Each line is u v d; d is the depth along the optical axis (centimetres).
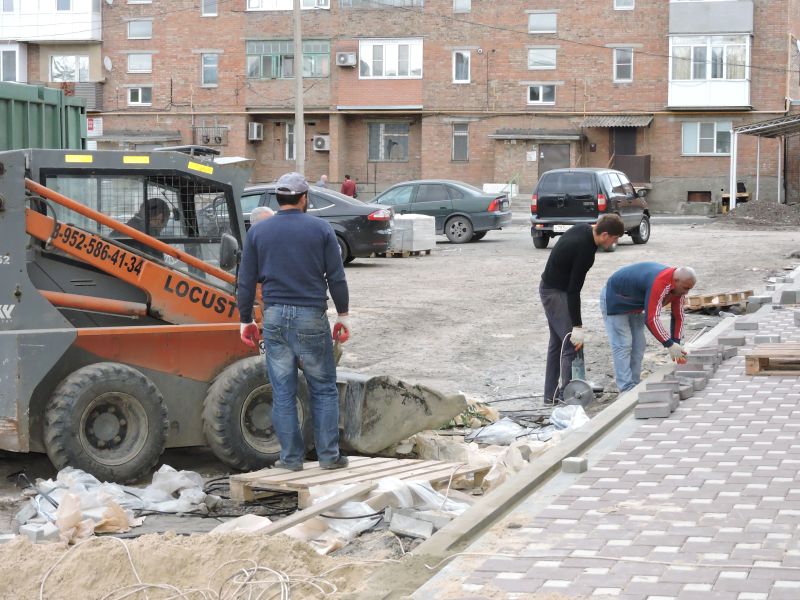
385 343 1416
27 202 800
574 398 997
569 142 5056
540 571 482
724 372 1003
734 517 555
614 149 5053
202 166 862
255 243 735
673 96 4912
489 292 1934
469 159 5181
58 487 720
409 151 5297
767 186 4888
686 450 708
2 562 543
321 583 504
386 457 860
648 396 838
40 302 779
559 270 1019
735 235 3247
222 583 509
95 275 827
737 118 4909
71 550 542
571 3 5016
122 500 712
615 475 650
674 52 4903
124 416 773
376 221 2406
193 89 5381
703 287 1927
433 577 482
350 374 878
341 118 5284
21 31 5447
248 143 5406
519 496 605
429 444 862
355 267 2406
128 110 5441
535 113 5078
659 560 491
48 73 5512
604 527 545
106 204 840
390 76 5206
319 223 736
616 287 1003
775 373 971
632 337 1028
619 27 4975
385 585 480
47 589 519
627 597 446
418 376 1205
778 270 2170
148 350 801
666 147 4994
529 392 1124
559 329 1033
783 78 4850
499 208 3114
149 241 829
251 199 2328
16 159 774
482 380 1189
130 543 545
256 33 5300
